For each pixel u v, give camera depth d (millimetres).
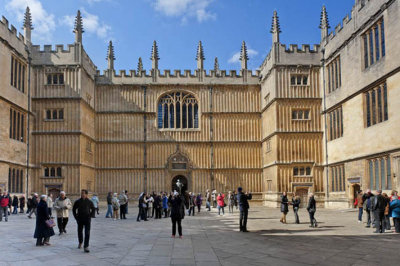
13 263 12203
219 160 49688
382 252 14031
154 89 50000
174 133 49531
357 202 25375
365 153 34250
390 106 29953
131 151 48938
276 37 44969
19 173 38906
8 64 36344
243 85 50688
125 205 30234
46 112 42969
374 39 32812
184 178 50375
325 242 16438
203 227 22812
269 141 46750
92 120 47844
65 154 42219
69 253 13914
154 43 50875
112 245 15750
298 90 44656
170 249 14750
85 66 45156
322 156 44188
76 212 14789
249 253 13922
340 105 39812
